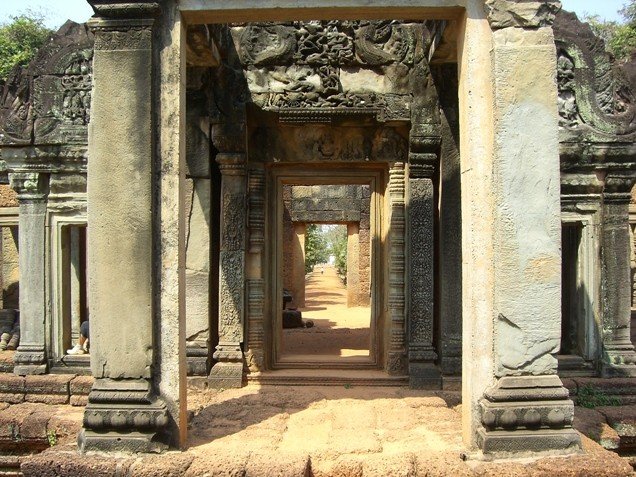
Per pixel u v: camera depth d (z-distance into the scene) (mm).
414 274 6734
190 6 4586
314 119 6688
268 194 7254
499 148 4367
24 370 6887
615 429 5816
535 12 4367
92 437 4391
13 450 6000
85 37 6922
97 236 4492
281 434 4977
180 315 4609
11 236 10523
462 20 4625
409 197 6809
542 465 4094
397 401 5941
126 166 4488
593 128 6699
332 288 27156
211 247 6832
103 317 4488
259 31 6668
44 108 6906
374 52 6621
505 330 4363
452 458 4219
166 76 4578
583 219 6812
